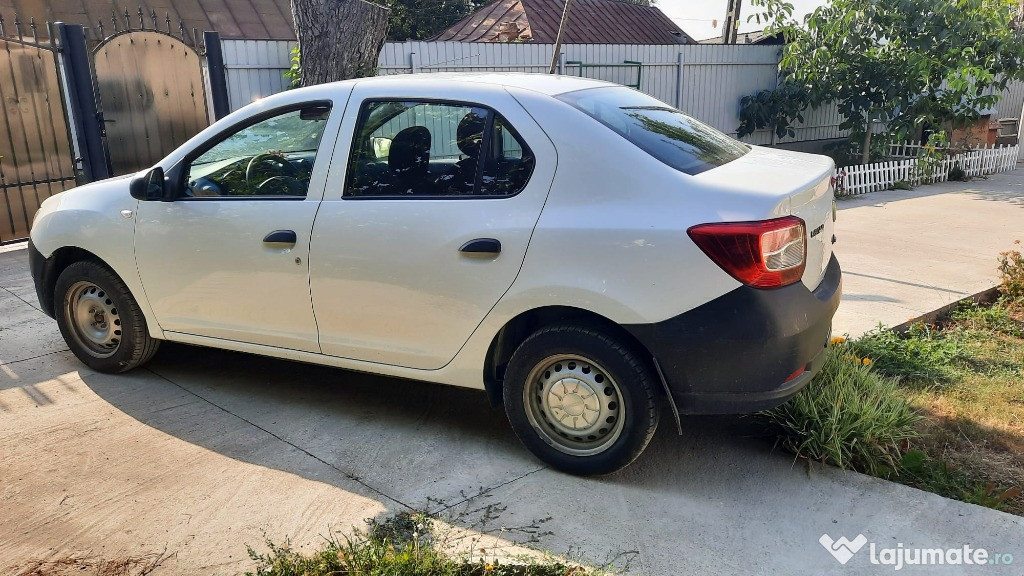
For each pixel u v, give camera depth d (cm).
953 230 927
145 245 427
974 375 471
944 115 1366
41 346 519
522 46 1211
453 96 358
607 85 403
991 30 1306
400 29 2773
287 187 393
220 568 288
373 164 370
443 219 348
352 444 385
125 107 851
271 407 429
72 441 387
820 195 340
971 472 354
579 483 345
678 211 308
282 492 339
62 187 805
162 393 447
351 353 386
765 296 301
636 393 323
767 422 382
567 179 328
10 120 756
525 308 334
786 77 1480
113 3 1806
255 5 2020
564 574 278
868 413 364
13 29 1617
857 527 310
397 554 283
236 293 407
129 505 330
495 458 370
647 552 294
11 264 720
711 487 341
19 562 292
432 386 459
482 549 291
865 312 580
